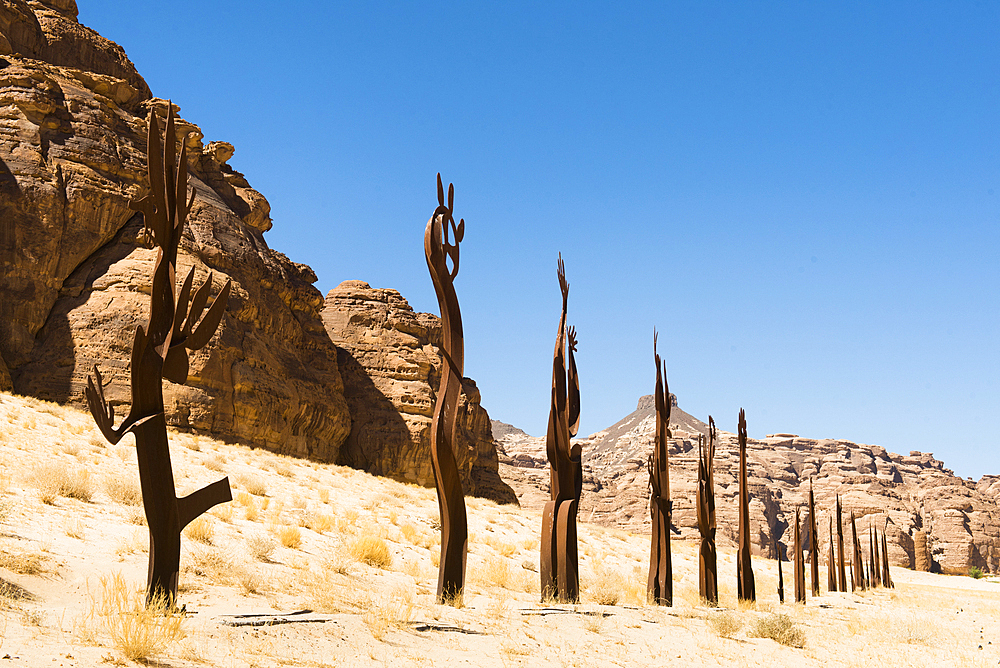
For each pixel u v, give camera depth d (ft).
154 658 26.20
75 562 41.70
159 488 33.22
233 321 157.28
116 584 34.71
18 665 22.56
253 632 31.76
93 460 85.40
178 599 37.50
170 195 35.88
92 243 149.69
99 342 137.49
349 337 225.56
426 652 34.32
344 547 68.28
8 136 146.30
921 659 54.80
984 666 53.47
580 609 52.95
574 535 57.88
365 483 138.92
